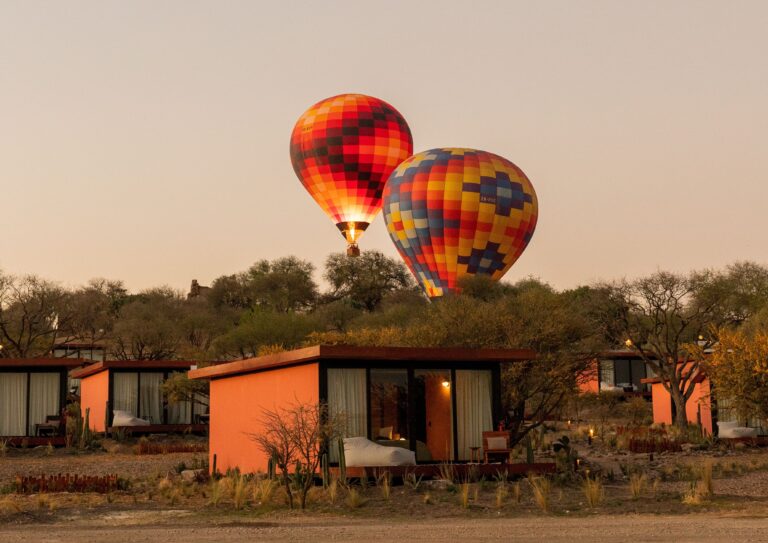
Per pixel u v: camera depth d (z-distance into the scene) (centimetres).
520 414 3025
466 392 2305
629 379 5978
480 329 3200
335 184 6669
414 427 2230
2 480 2538
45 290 7081
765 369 2581
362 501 1856
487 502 1853
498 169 5931
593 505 1797
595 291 4659
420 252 5934
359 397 2200
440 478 2114
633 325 4650
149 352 7556
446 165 5872
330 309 8569
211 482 2267
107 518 1705
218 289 10144
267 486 1966
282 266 10525
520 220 5912
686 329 4912
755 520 1547
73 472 2739
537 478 2114
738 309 4850
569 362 3067
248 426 2573
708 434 3506
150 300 8950
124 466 2919
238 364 2548
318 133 6612
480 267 5878
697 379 4153
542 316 3178
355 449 2102
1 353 6406
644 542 1301
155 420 4066
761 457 2986
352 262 10325
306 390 2231
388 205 6025
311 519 1673
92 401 4428
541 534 1400
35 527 1590
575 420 4822
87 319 7756
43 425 3491
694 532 1396
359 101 6706
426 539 1364
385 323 6475
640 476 2253
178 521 1656
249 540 1377
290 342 6222
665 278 4497
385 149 6600
